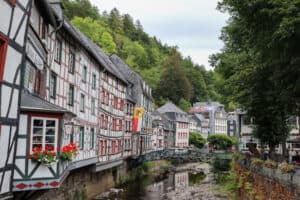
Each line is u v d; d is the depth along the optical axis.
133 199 26.83
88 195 24.98
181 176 44.16
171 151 66.44
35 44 13.14
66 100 19.70
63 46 19.06
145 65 100.12
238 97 23.95
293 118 36.91
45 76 15.87
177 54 111.44
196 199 27.39
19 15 9.52
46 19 15.32
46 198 16.42
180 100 102.44
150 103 55.62
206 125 111.00
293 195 15.45
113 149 32.59
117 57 46.75
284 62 13.13
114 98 33.25
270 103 23.30
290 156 26.34
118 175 35.03
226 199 27.11
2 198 9.43
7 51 8.98
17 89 9.80
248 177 26.42
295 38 11.55
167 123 79.12
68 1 83.56
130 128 40.56
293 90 13.91
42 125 11.31
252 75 17.80
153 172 46.56
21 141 10.81
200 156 71.94
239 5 12.97
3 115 9.04
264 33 12.85
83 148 22.81
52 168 11.36
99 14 103.81
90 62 24.95
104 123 29.30
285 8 11.12
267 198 19.77
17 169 10.70
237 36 19.77
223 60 25.80
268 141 27.77
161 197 28.42
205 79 133.62
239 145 44.50
